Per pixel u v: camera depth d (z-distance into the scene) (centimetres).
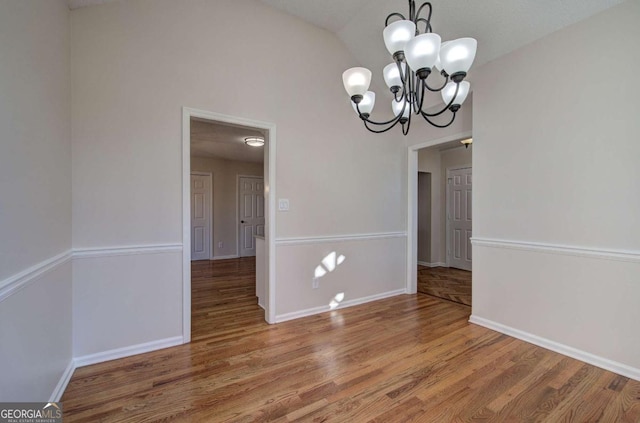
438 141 344
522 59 241
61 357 175
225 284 431
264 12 270
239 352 223
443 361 210
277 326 275
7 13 116
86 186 203
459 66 141
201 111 243
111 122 210
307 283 304
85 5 200
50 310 158
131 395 170
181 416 153
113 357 212
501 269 259
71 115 196
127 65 215
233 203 666
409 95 173
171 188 233
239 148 530
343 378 188
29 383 132
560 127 220
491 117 264
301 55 294
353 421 150
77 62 199
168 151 231
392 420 151
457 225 541
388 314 307
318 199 310
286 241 289
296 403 164
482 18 235
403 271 387
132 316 219
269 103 276
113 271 212
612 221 195
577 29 210
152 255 226
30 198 135
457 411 157
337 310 320
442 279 463
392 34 153
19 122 125
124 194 215
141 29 220
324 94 312
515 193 248
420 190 577
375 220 357
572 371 196
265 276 296
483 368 200
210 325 276
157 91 226
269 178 279
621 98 191
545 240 229
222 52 252
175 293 235
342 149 327
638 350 186
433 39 131
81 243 202
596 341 203
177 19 233
